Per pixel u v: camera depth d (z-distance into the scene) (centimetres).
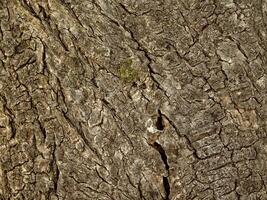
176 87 98
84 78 98
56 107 98
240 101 99
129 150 97
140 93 98
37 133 97
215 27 101
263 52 102
